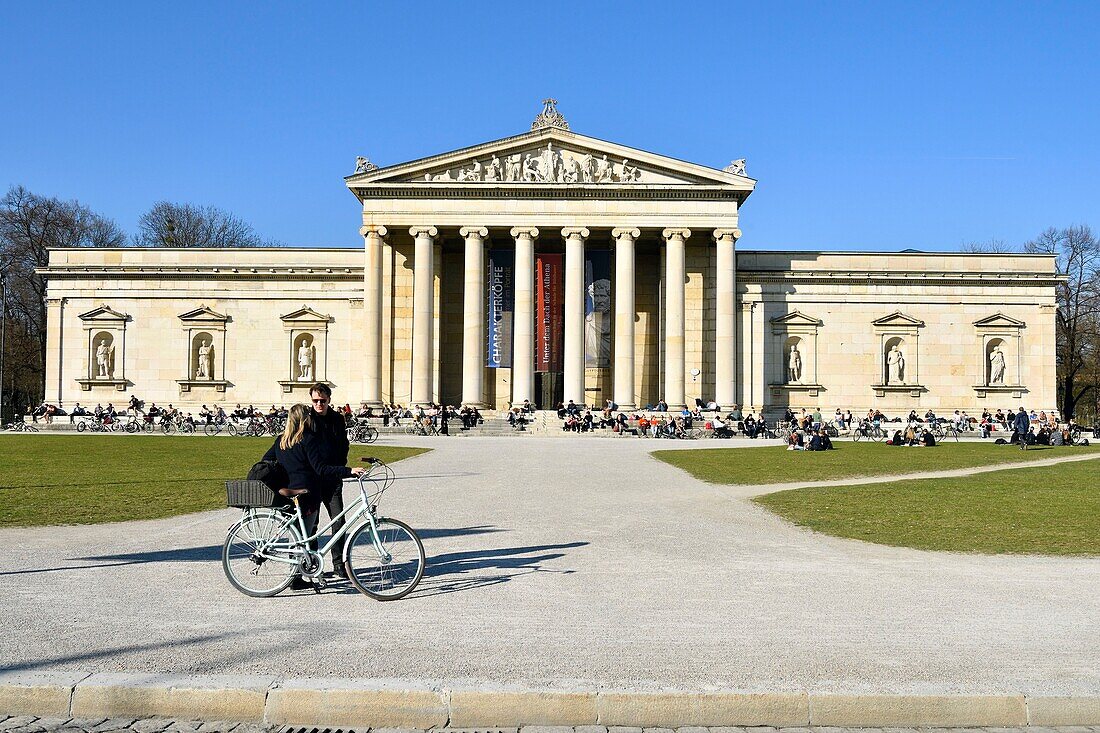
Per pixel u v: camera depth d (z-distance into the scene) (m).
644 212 80.50
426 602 13.45
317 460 14.26
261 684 9.40
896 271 87.12
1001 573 16.31
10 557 16.95
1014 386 87.19
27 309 101.06
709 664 10.32
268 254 88.31
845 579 15.58
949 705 9.32
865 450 55.16
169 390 87.56
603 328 81.69
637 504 26.81
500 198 80.44
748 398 86.12
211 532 20.09
